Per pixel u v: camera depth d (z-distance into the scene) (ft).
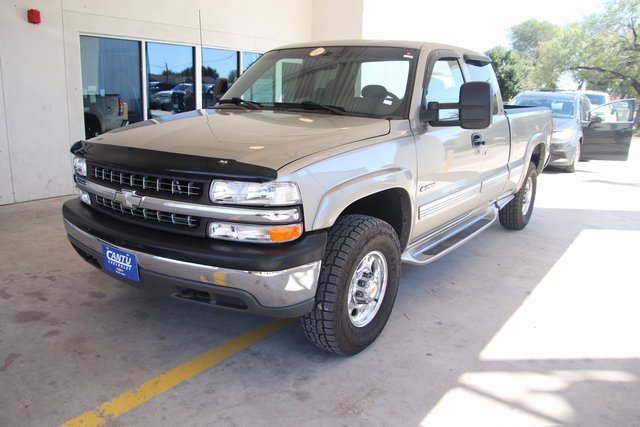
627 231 20.77
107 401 8.47
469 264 16.10
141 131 10.21
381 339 10.96
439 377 9.61
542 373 9.90
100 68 23.20
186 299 8.93
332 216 8.73
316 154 8.69
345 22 32.86
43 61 20.79
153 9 24.31
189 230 8.49
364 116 11.32
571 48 125.08
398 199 10.95
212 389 8.95
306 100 12.37
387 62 12.19
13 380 8.91
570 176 35.06
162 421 8.05
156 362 9.73
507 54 94.02
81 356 9.80
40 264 14.28
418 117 11.41
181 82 26.61
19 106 20.39
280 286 8.16
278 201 7.97
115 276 9.49
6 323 10.91
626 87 116.78
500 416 8.54
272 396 8.82
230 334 10.98
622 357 10.64
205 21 26.81
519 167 17.83
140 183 8.93
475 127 10.84
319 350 10.44
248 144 8.88
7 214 19.21
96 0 22.06
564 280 14.99
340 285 9.12
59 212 19.71
